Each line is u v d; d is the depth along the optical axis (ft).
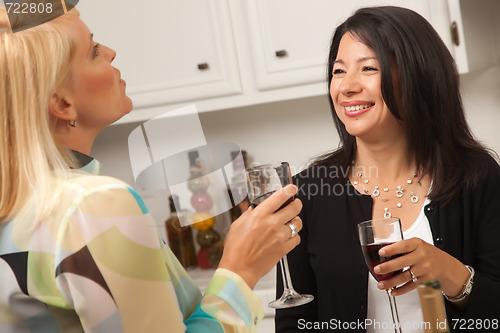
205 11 7.82
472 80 8.16
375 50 4.42
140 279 2.42
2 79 2.53
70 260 2.39
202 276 8.25
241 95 7.89
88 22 8.11
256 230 2.94
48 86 2.60
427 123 4.52
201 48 7.90
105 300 2.37
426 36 4.52
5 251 2.53
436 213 4.46
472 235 4.46
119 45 8.10
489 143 8.19
